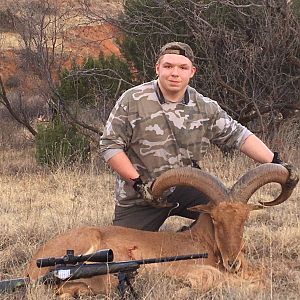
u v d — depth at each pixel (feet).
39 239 27.96
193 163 23.85
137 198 24.16
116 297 20.25
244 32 47.19
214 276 20.98
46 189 39.78
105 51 78.79
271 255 23.56
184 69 22.77
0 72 90.53
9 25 89.51
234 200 21.17
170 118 23.16
